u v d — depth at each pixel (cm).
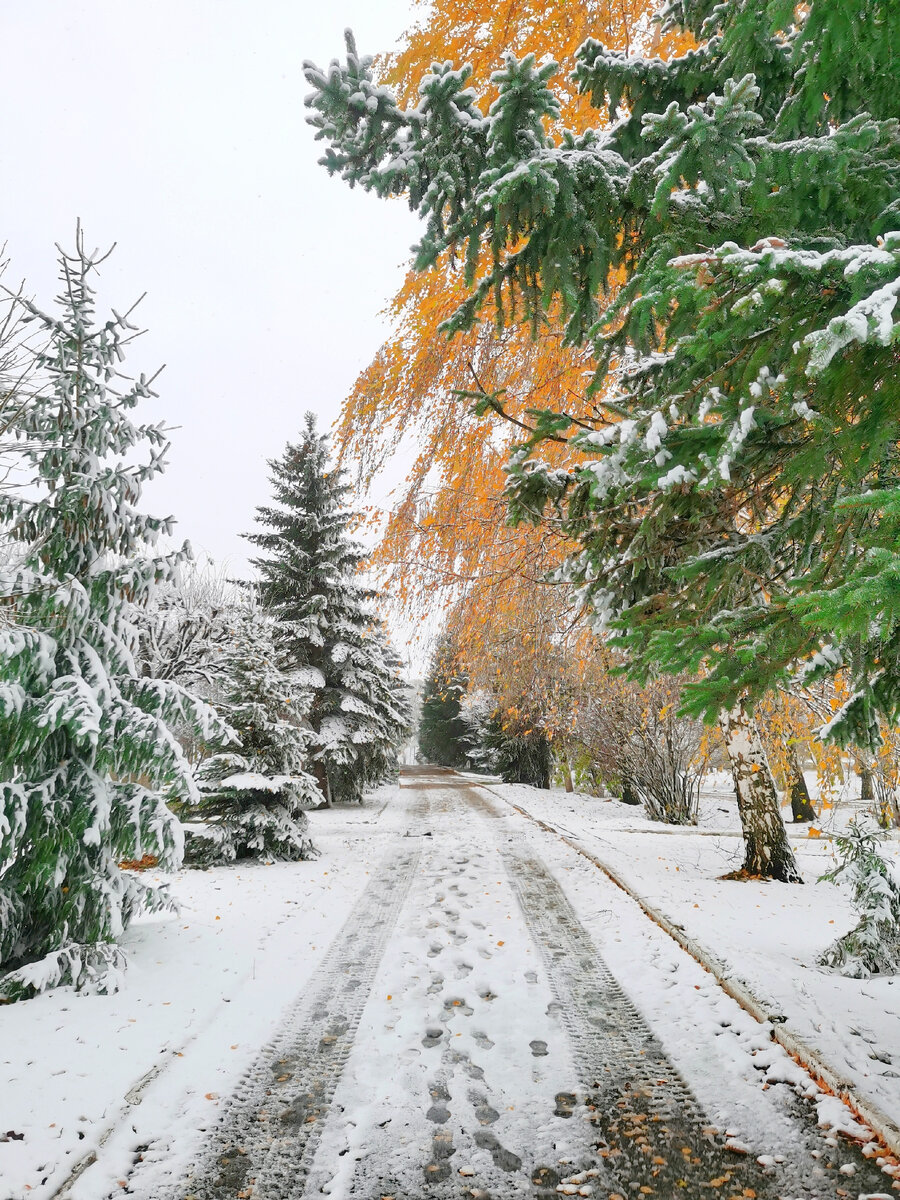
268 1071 395
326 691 2003
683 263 243
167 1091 372
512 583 881
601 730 1620
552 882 848
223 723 598
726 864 994
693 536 392
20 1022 440
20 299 566
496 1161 315
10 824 504
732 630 287
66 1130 331
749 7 269
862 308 194
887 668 319
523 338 698
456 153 338
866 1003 454
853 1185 293
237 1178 305
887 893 548
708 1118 343
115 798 571
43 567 576
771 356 283
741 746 923
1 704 500
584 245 355
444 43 584
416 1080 385
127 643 611
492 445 772
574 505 429
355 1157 319
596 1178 303
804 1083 368
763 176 280
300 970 555
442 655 1127
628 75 372
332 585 2048
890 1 231
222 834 1017
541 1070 394
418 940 630
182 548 602
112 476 575
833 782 814
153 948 599
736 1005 468
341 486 2081
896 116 288
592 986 514
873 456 256
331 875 927
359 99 308
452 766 4772
